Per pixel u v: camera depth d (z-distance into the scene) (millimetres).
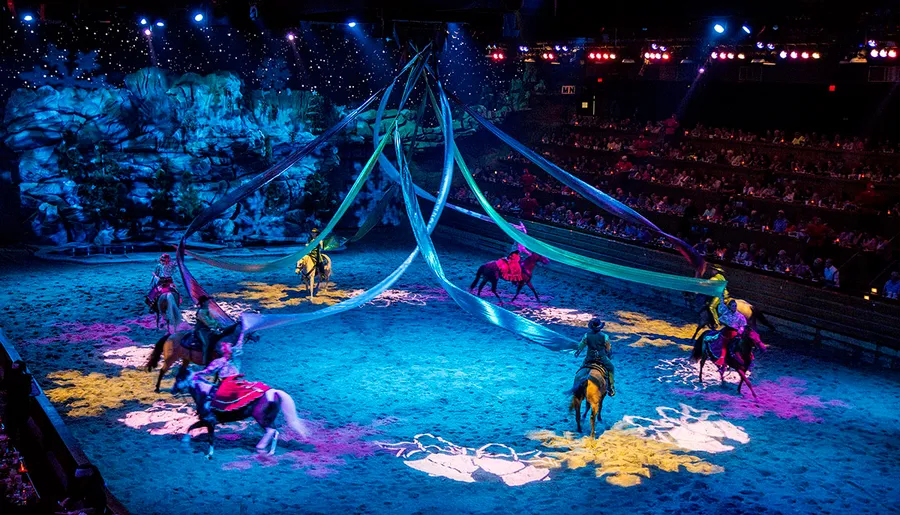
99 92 37594
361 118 44844
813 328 26141
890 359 23969
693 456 16781
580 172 43062
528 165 45688
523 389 20781
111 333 24812
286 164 17125
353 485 15250
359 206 43938
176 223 38438
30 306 27688
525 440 17484
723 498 14953
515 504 14633
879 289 29422
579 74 46281
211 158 38094
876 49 26875
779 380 22125
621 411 19328
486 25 18797
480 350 24094
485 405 19578
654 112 42781
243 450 16734
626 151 41969
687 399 20297
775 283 28234
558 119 47094
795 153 35500
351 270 34906
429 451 16844
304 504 14461
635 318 28328
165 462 16000
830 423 18984
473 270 35688
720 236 35188
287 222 40469
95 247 36406
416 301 29797
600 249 35156
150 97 38094
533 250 17016
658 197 38219
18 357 19109
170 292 23672
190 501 14414
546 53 42406
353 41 45781
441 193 17094
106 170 37219
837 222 32375
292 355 23203
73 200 37188
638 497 14953
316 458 16422
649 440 17625
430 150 47219
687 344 25234
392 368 22234
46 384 20141
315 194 41438
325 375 21547
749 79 38125
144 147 37781
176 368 21609
